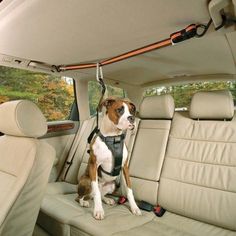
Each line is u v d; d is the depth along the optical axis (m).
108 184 2.06
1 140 1.32
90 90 3.06
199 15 1.29
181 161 1.92
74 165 2.69
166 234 1.46
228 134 1.80
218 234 1.52
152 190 1.96
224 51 1.83
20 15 1.26
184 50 1.86
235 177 1.63
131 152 2.28
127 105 1.87
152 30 1.48
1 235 0.96
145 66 2.32
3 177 1.09
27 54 1.94
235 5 1.10
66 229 1.58
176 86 2.83
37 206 1.09
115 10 1.23
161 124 2.20
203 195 1.71
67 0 1.12
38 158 1.06
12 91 2.28
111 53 1.93
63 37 1.58
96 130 2.05
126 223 1.57
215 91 1.93
